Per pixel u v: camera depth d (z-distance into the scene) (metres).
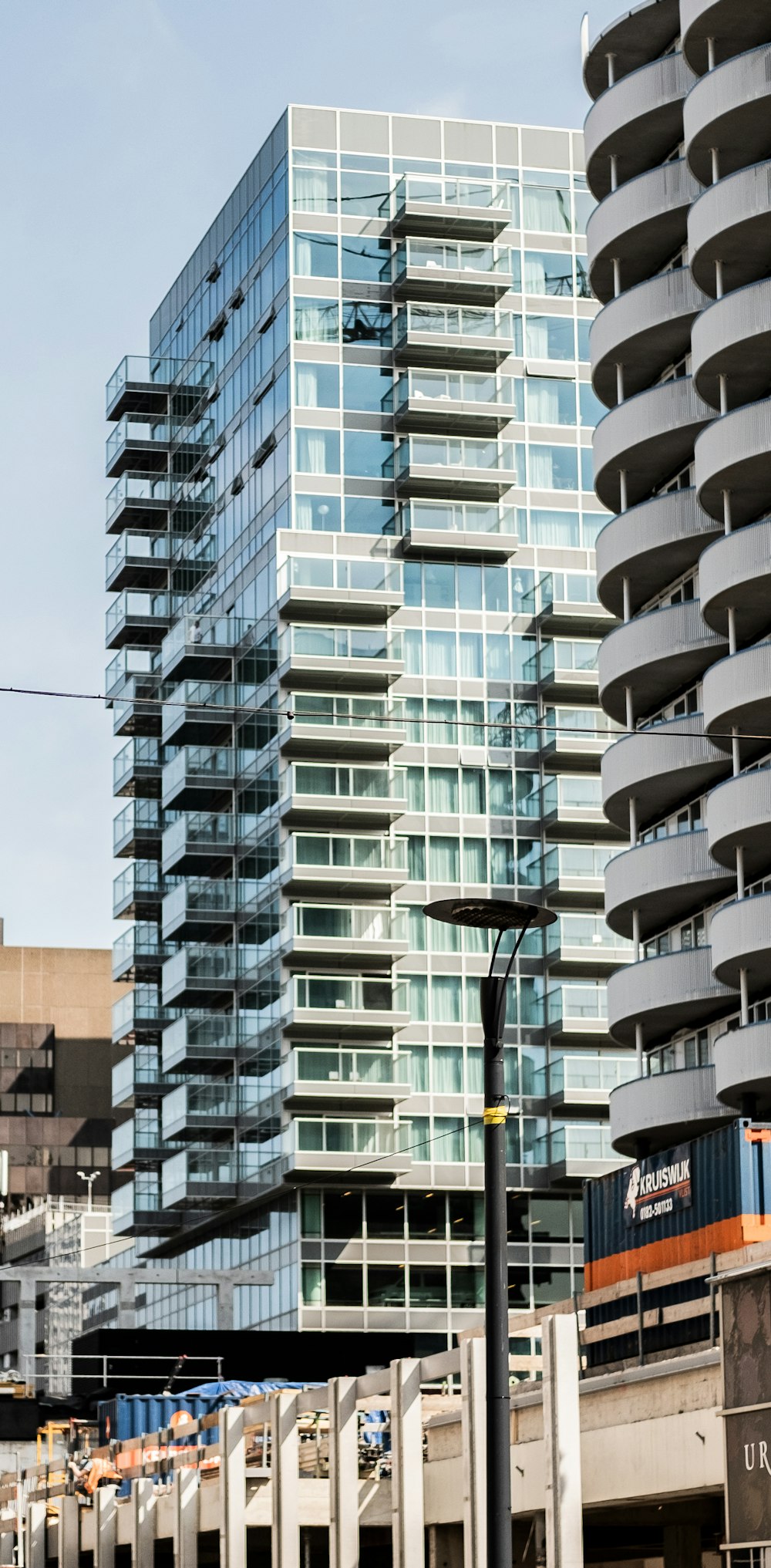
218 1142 100.38
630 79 77.12
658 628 73.75
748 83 68.69
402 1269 93.94
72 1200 172.38
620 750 74.81
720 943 65.88
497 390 100.81
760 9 70.44
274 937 96.44
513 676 99.94
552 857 97.81
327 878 94.94
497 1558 25.12
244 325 106.75
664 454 75.94
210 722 101.50
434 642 99.44
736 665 66.75
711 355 68.62
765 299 67.38
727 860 68.81
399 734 97.50
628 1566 46.00
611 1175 37.78
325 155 102.50
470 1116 95.50
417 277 100.31
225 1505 42.28
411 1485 35.34
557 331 103.50
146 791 111.88
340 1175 93.19
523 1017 96.88
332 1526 37.94
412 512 99.38
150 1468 48.81
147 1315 111.06
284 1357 84.50
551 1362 30.84
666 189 75.62
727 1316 26.72
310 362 100.50
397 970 96.31
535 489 101.81
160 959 110.06
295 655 97.06
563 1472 30.41
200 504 110.38
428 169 103.38
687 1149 34.69
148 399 116.00
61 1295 134.38
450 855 97.75
